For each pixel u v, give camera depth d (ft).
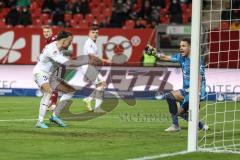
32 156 84.23
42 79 116.37
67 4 249.34
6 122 125.90
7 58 206.08
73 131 112.68
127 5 245.04
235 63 177.47
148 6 242.58
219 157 84.79
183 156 85.15
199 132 114.21
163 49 211.82
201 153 88.07
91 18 247.09
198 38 93.61
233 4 220.64
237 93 176.86
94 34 152.25
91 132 111.86
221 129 119.03
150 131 114.73
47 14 247.70
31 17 242.17
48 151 88.58
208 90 178.29
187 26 213.66
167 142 99.76
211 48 176.14
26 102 175.11
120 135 108.06
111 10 252.42
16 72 200.85
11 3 255.50
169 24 217.15
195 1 93.66
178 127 115.55
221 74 178.29
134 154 86.53
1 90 199.93
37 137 103.40
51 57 114.62
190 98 92.48
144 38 205.67
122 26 237.45
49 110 148.56
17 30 206.39
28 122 126.31
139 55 205.05
